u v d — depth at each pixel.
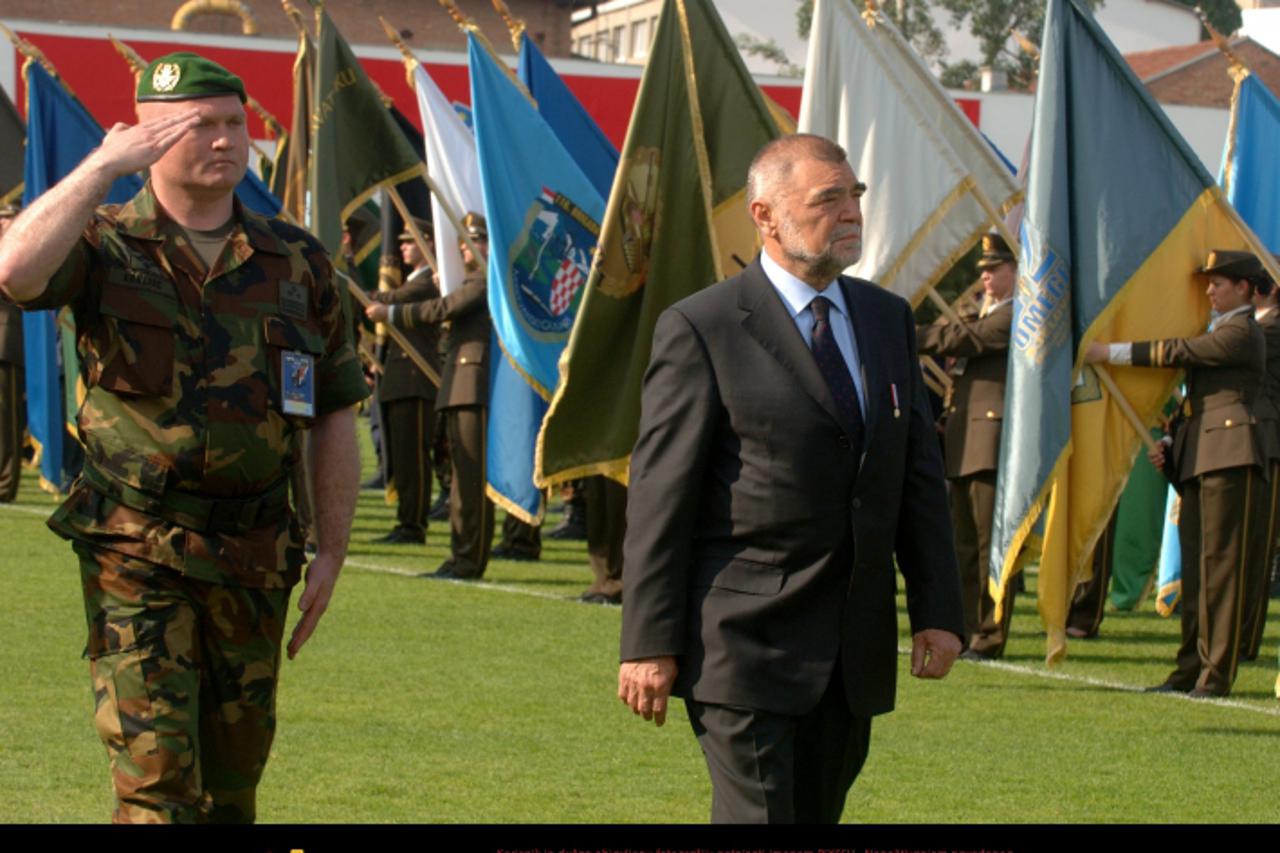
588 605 16.08
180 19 67.88
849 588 6.38
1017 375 12.89
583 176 17.14
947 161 14.73
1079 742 11.01
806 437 6.38
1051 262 12.80
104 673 6.46
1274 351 13.64
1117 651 15.10
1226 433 12.90
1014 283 14.66
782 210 6.50
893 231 14.77
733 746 6.29
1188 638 13.12
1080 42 12.91
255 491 6.70
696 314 6.52
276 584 6.75
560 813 8.88
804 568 6.38
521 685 12.22
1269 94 16.34
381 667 12.75
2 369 22.45
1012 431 12.89
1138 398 13.24
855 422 6.45
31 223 6.14
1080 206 12.89
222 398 6.61
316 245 7.02
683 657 6.41
